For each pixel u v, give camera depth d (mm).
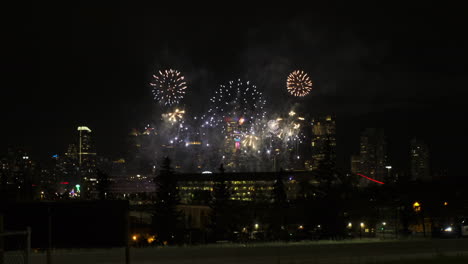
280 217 78188
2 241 14867
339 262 24031
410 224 73125
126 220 15742
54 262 24766
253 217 80812
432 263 22734
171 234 77562
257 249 29172
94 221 32281
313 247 30125
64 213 31859
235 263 24484
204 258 26266
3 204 31281
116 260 25578
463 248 30469
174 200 85688
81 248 30938
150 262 24891
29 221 31297
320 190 82812
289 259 25562
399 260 23875
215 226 81875
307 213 78062
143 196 124062
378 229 76062
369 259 24734
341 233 73312
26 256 15609
